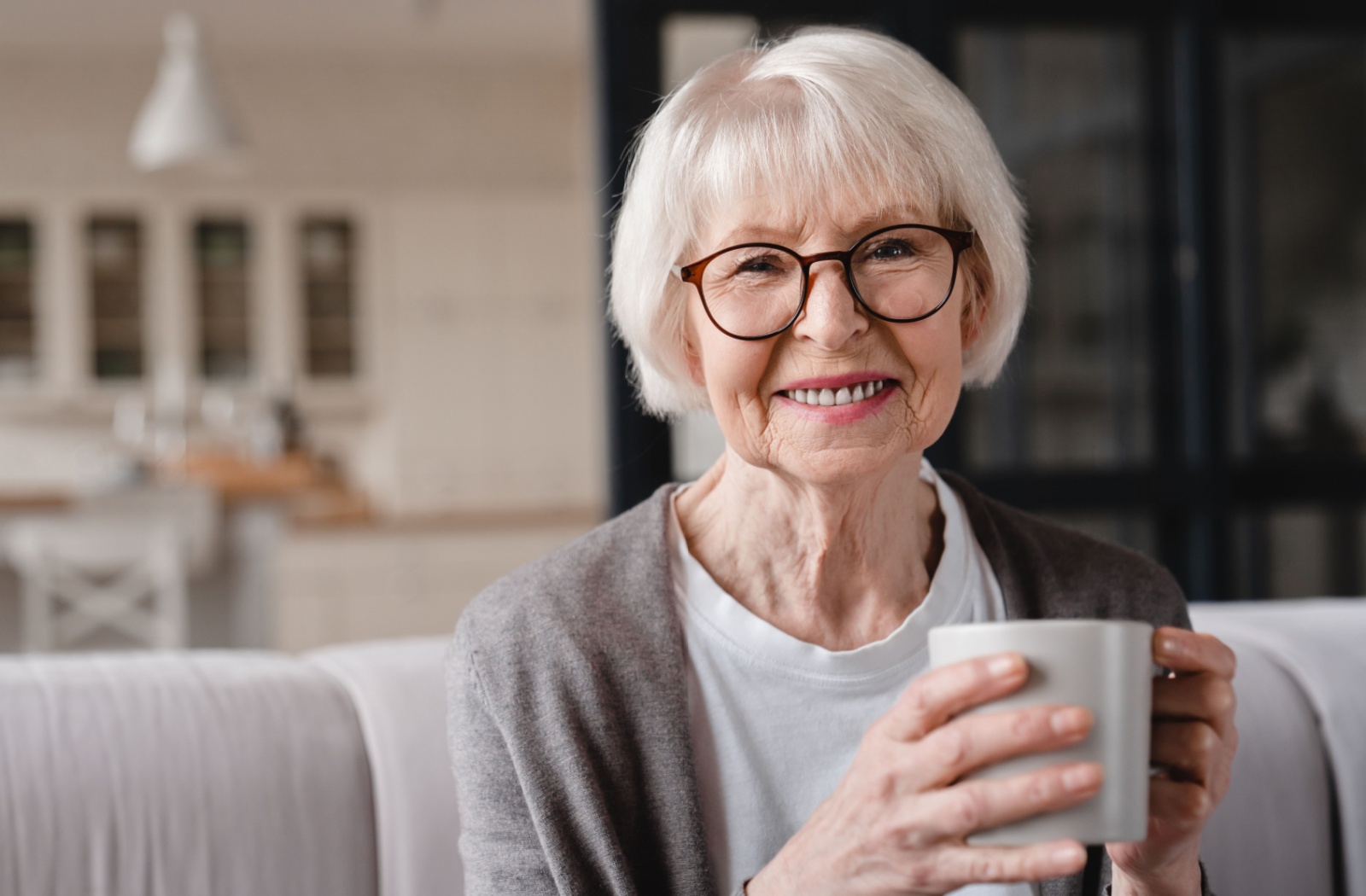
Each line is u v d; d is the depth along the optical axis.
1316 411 2.56
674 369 0.79
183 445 6.18
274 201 6.30
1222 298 2.50
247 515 5.17
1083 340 2.51
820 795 0.77
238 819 0.88
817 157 0.69
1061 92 2.49
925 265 0.70
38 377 6.18
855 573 0.79
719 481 0.85
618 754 0.75
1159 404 2.53
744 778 0.77
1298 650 1.08
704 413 0.85
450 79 6.60
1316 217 2.54
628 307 0.78
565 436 6.40
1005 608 0.82
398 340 6.34
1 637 5.06
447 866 0.91
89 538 4.33
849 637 0.80
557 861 0.73
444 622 4.13
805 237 0.70
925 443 0.71
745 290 0.70
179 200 6.23
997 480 2.47
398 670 0.99
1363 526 2.59
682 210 0.72
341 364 6.35
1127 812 0.50
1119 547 0.87
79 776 0.86
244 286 6.30
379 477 6.56
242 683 0.95
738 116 0.71
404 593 4.11
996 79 2.46
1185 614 0.85
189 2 5.64
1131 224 2.52
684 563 0.80
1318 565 2.57
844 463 0.69
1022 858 0.51
